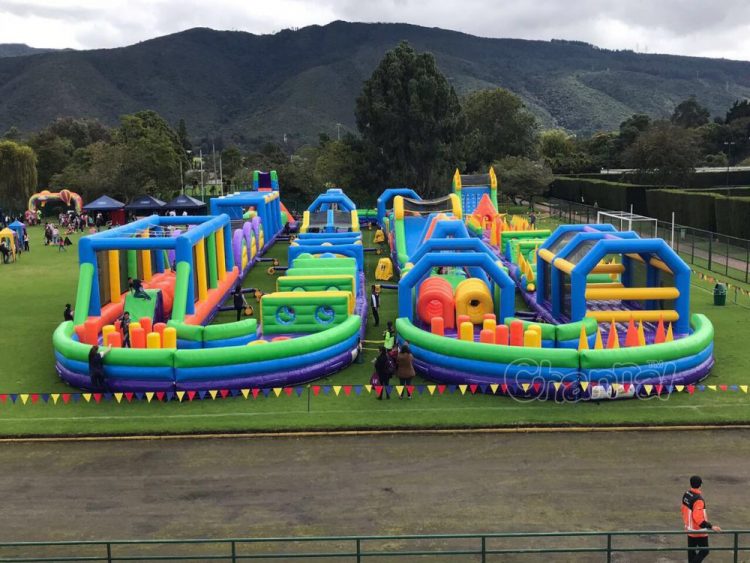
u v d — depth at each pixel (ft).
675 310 80.48
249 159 410.72
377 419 61.67
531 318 98.07
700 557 39.40
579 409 63.52
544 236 134.51
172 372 66.80
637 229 193.26
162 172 291.99
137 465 54.90
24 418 63.16
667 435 58.70
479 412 63.00
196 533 45.47
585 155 358.84
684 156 244.83
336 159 273.54
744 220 158.10
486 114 318.65
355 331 78.69
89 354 67.46
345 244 125.49
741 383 69.82
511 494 49.47
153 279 105.60
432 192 262.06
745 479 51.11
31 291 125.18
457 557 42.93
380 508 47.98
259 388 68.49
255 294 115.34
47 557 43.37
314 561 42.68
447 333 83.41
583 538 44.39
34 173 281.13
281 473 53.21
